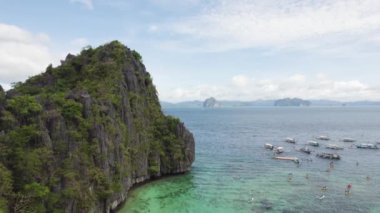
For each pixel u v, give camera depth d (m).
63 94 50.12
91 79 70.31
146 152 68.44
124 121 62.75
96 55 78.25
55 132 42.66
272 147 126.75
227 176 77.69
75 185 40.94
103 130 50.56
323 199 60.50
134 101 69.50
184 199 58.56
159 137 74.88
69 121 46.06
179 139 76.88
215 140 156.38
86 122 47.72
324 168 89.44
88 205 42.25
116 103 60.03
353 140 155.88
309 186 69.75
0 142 37.34
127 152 59.28
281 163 95.69
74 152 43.59
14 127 39.59
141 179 66.56
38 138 40.06
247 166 90.56
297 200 59.59
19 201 35.12
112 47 77.06
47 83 77.06
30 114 41.34
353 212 53.78
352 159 104.94
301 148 122.69
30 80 77.75
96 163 47.31
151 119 76.31
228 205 56.00
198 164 92.81
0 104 40.69
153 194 60.66
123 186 55.50
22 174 37.09
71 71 78.00
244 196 61.41
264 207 55.41
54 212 37.62
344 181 74.75
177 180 71.69
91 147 46.88
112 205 50.09
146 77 82.38
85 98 50.09
